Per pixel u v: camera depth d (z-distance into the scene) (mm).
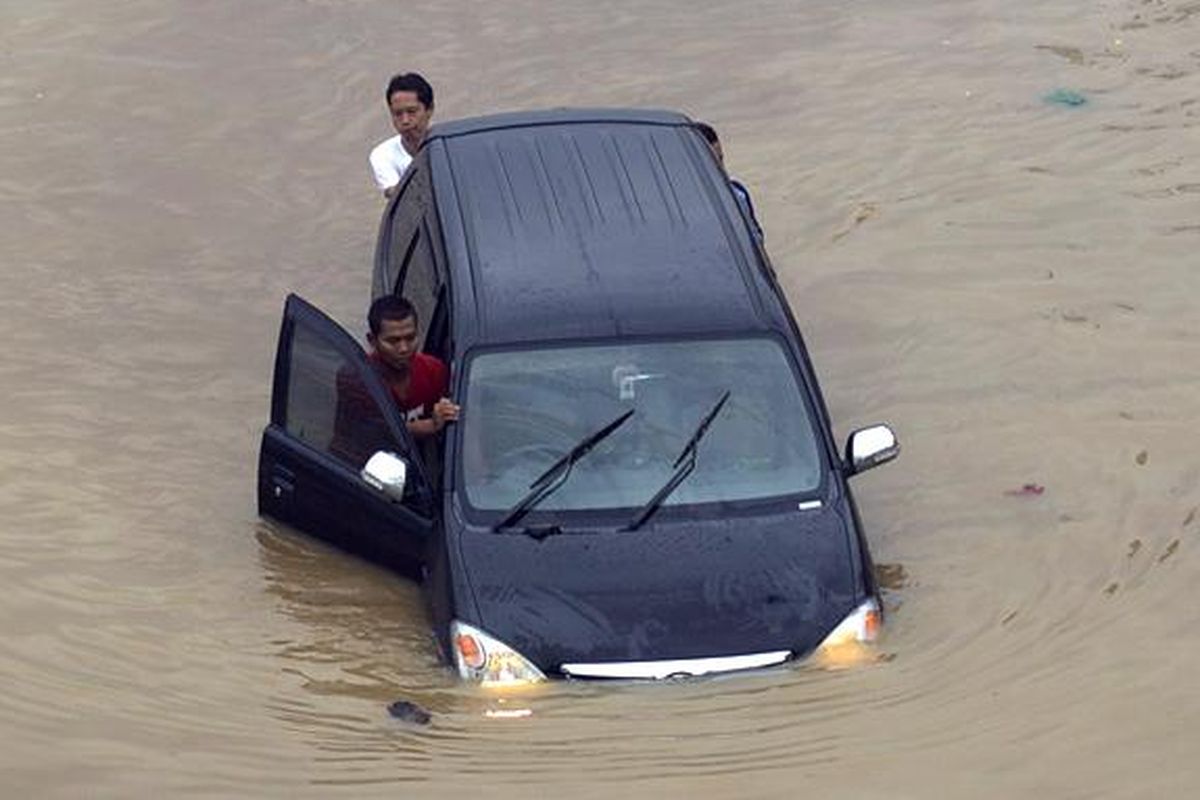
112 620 22688
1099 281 30703
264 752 20000
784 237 32594
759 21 41219
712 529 21688
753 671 20859
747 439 22344
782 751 19719
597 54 39688
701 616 20953
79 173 35219
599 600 21031
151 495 25562
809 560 21484
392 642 22188
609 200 24828
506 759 19656
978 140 35625
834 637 21094
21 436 26891
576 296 23188
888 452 22469
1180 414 26906
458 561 21391
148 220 33625
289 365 24078
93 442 26828
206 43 40500
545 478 22000
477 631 20844
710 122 36688
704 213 24625
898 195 33844
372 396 22688
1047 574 23391
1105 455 25984
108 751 20078
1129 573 23359
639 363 22641
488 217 24531
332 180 35125
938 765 19500
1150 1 41688
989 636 22078
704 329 22859
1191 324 29297
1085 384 27828
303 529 24328
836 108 37094
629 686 20656
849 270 31438
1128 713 20453
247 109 37750
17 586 23328
